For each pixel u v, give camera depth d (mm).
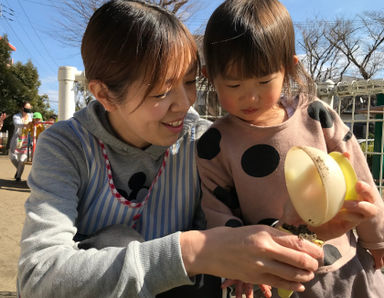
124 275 680
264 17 1069
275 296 1118
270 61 1038
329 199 672
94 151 1024
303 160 735
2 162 10711
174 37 845
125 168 1072
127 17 848
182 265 677
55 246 786
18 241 2965
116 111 967
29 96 17750
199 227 1199
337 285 1092
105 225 1044
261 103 1088
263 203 1148
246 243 647
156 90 847
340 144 1169
